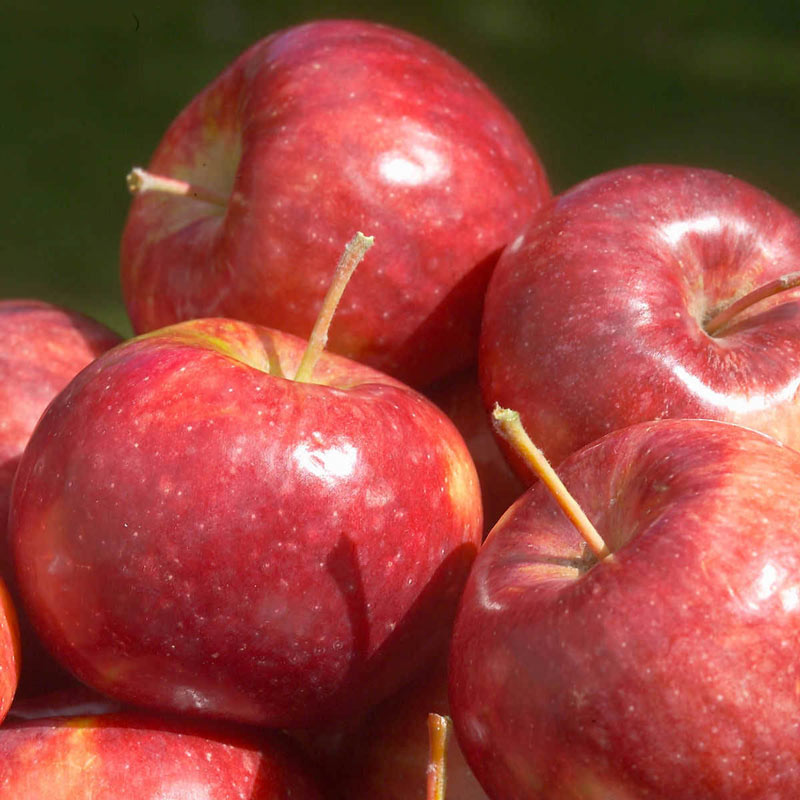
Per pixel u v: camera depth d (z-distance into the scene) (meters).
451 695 0.29
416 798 0.33
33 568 0.31
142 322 0.39
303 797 0.32
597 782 0.28
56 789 0.30
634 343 0.33
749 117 1.21
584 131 1.18
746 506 0.28
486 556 0.31
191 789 0.31
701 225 0.35
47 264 0.96
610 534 0.30
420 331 0.37
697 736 0.27
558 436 0.33
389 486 0.31
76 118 1.19
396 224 0.36
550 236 0.34
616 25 1.44
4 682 0.30
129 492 0.30
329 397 0.31
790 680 0.27
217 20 1.42
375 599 0.31
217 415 0.30
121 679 0.31
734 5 1.50
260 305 0.36
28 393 0.37
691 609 0.27
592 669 0.27
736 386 0.33
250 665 0.31
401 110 0.36
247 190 0.36
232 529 0.30
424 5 1.48
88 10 1.41
